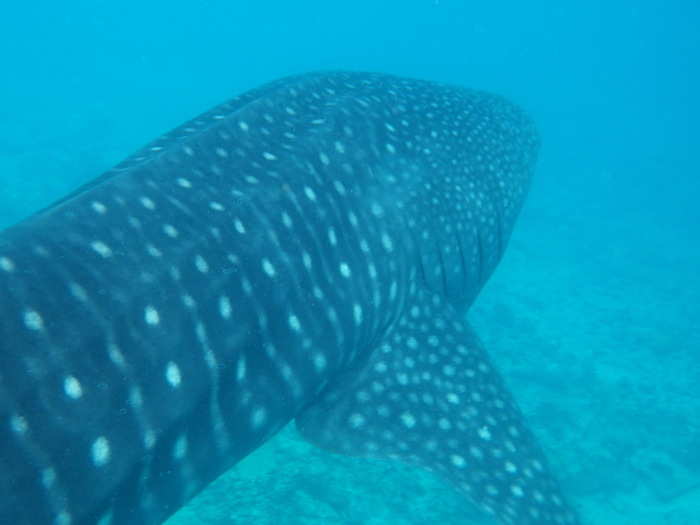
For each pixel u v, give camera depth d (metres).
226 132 3.50
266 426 3.29
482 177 5.12
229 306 2.95
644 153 61.38
